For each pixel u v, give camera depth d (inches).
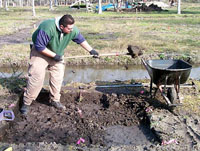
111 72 370.0
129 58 406.0
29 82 204.8
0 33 658.8
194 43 518.9
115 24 894.4
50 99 230.5
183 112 210.7
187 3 3129.9
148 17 1179.3
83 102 240.1
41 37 189.3
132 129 197.8
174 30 719.7
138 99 231.5
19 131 193.9
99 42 524.1
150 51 443.8
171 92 211.6
